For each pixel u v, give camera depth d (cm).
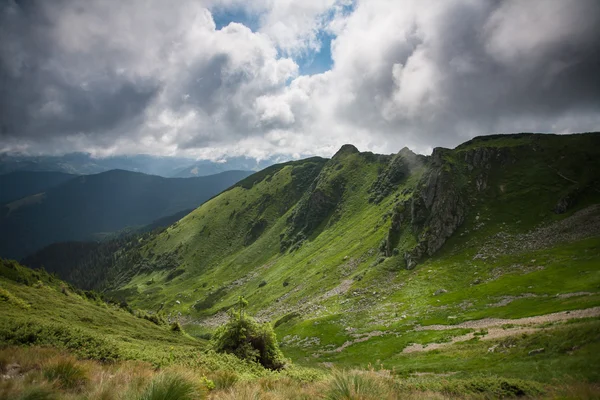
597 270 5975
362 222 16600
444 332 5441
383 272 9981
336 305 9469
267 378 1570
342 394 920
